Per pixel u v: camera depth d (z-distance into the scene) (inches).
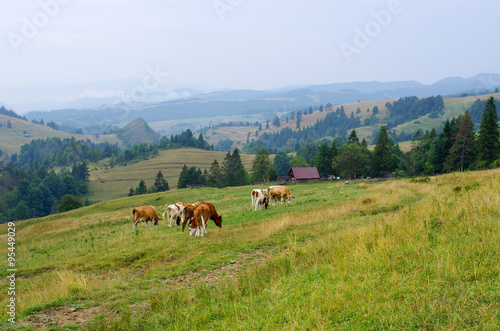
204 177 4687.5
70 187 5871.1
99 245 617.9
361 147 3393.2
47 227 1433.3
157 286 339.3
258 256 424.2
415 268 263.7
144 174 7106.3
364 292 235.9
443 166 2711.6
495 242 277.0
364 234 387.9
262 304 249.1
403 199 758.5
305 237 490.3
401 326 188.7
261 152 4057.6
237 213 901.2
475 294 208.5
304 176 3321.9
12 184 6072.8
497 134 2321.6
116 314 272.8
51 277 420.5
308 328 201.6
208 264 403.9
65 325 251.3
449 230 344.8
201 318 243.4
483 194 466.6
